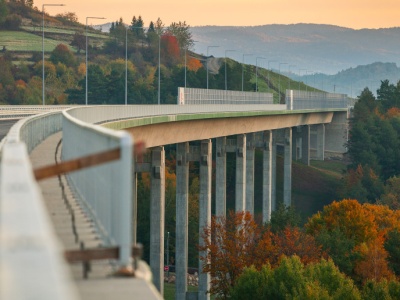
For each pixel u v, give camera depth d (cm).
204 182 18950
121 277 2034
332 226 19388
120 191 2025
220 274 15438
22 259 1192
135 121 13888
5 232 1264
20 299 1103
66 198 3366
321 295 12212
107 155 1969
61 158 5712
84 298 1903
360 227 19362
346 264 16512
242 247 15525
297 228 16712
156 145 16100
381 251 16700
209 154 19038
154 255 15562
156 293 1938
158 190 15575
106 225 2412
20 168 1842
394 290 13400
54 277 1152
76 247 2395
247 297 13125
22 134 5719
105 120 12081
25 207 1394
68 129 4819
